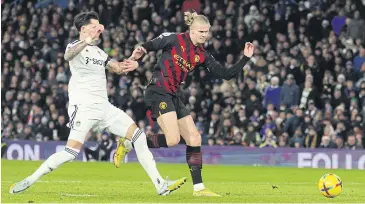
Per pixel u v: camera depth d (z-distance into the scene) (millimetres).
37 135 57562
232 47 59000
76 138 23891
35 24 67125
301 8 61281
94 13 23781
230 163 51750
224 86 56125
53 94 59531
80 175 39406
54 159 23922
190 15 24609
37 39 65125
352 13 60031
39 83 61938
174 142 24609
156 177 24578
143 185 30391
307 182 35875
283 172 44594
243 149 51531
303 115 52031
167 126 24594
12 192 24344
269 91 54562
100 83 24109
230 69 24781
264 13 60500
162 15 64312
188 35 24703
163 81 24656
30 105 59844
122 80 58281
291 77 54125
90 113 23875
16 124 58812
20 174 39500
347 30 58875
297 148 50250
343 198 24750
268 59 57062
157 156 53000
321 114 51969
